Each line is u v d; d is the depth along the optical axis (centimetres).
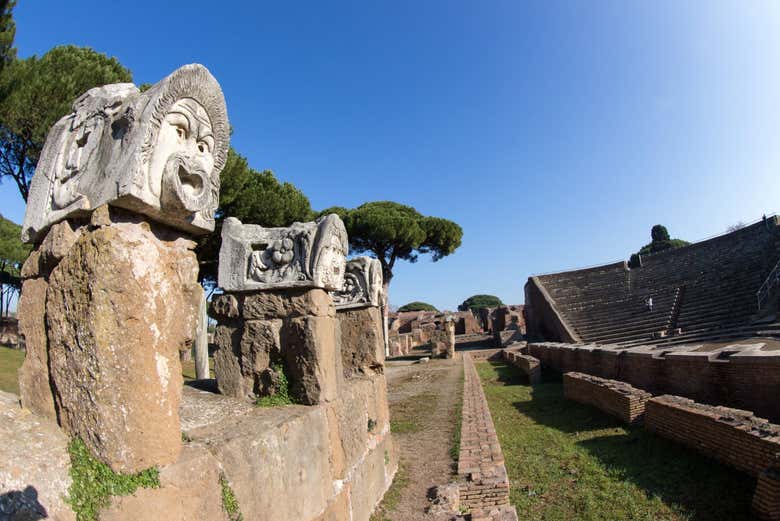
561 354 1878
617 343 1967
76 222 257
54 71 1066
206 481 252
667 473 603
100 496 209
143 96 254
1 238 1969
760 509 452
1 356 1177
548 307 2938
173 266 274
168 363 255
